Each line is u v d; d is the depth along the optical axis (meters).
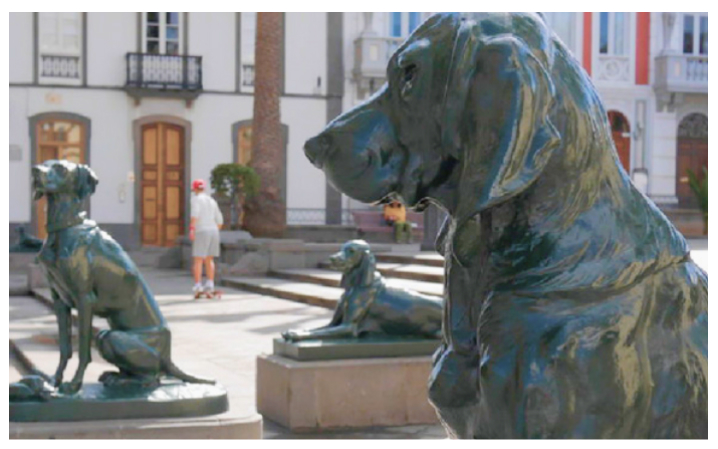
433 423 5.86
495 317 1.46
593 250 1.44
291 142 30.59
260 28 22.88
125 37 29.41
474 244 1.52
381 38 30.50
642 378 1.43
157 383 4.69
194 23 29.80
